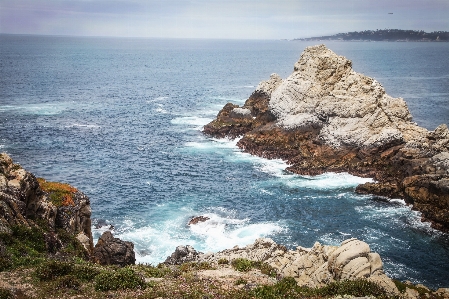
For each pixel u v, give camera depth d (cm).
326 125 7375
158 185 6328
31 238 2842
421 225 5116
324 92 7912
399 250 4569
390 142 6631
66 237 3247
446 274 4138
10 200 2944
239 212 5462
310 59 8319
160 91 15438
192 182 6475
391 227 5072
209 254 3772
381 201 5800
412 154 6212
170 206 5606
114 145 8250
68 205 3656
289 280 2650
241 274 2845
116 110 11550
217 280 2634
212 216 5325
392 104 7125
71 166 6988
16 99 12394
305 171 6781
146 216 5291
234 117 9169
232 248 4234
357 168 6662
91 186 6194
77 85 15988
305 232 4953
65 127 9412
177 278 2652
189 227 5031
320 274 2722
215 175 6769
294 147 7475
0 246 2552
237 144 8244
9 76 17300
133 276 2405
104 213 5331
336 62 8094
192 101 13325
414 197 5572
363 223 5175
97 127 9544
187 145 8356
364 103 7112
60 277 2327
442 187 5241
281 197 5934
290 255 3338
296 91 8050
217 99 13738
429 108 11725
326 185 6338
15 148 7731
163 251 4456
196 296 2258
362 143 6825
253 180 6556
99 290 2273
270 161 7406
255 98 9638
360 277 2536
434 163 5775
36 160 7175
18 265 2478
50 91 14175
